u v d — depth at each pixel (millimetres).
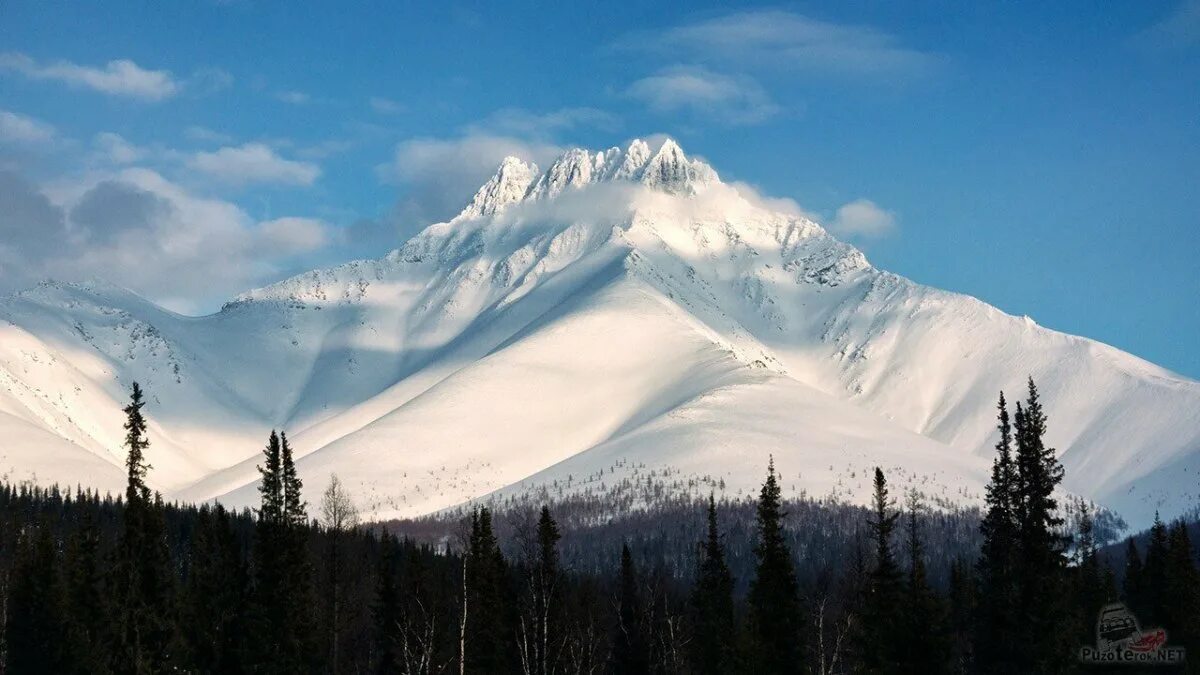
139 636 107500
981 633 98312
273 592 111500
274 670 110062
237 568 113688
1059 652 94312
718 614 118438
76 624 119125
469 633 113625
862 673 101312
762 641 104875
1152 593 118188
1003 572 96250
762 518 107938
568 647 110000
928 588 99875
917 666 97375
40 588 121000
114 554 110750
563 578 115500
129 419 110062
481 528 119000
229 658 110375
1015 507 96188
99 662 114312
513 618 114625
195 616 110938
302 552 114000
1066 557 96062
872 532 104188
